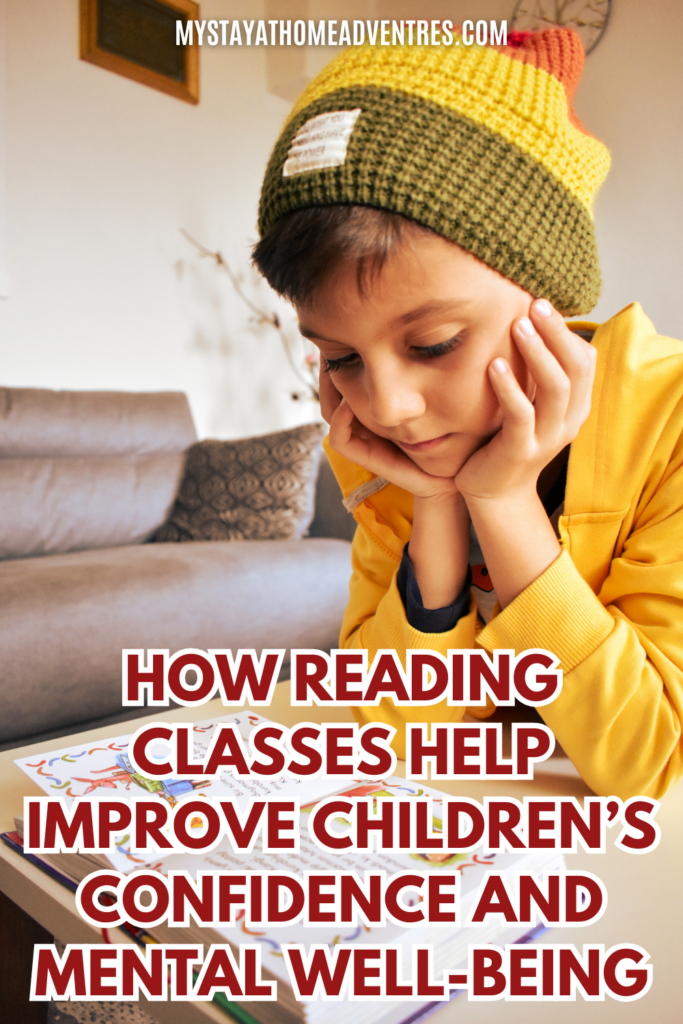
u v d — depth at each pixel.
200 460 2.47
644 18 2.79
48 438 2.28
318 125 0.43
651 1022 0.34
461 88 0.43
